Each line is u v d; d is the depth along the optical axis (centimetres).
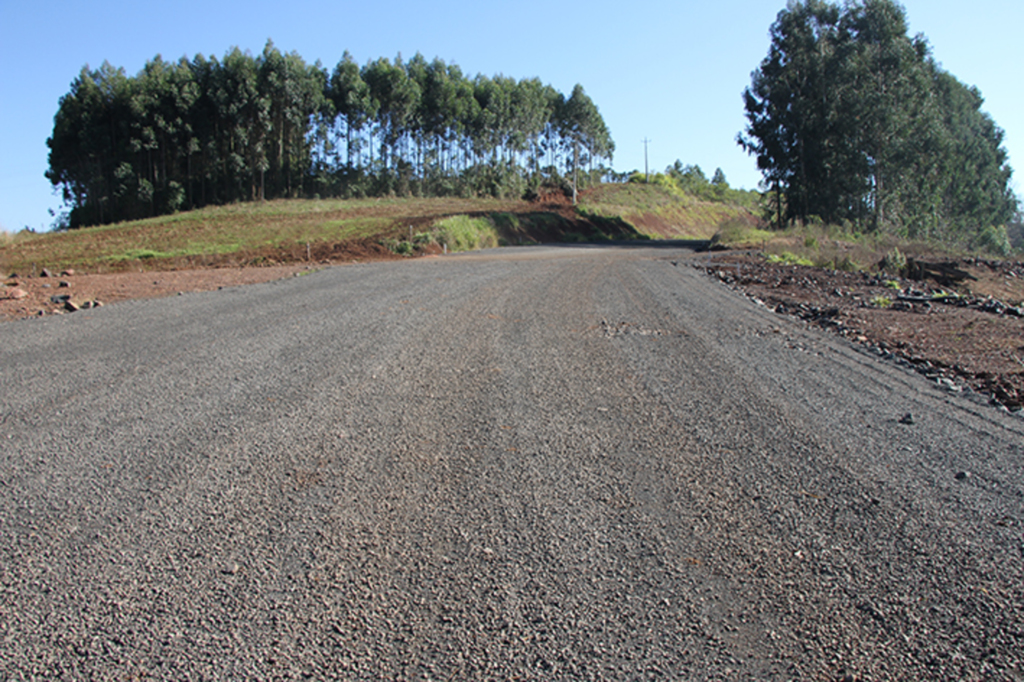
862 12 4769
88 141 7338
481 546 305
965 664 223
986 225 6272
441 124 9500
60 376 618
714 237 4244
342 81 8419
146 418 493
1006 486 377
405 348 762
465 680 212
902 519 334
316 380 612
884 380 630
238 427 475
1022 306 1195
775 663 223
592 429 478
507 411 521
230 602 256
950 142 4628
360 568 284
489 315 1005
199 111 7544
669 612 253
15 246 3369
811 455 427
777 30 5200
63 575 274
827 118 4753
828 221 4934
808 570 285
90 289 1352
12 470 389
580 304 1135
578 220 6462
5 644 228
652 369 669
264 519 330
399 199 7800
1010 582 275
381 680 212
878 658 226
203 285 1452
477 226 4475
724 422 495
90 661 220
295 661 221
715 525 328
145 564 285
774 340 833
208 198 7981
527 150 11238
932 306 1140
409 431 471
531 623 245
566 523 329
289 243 3394
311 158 8781
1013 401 557
